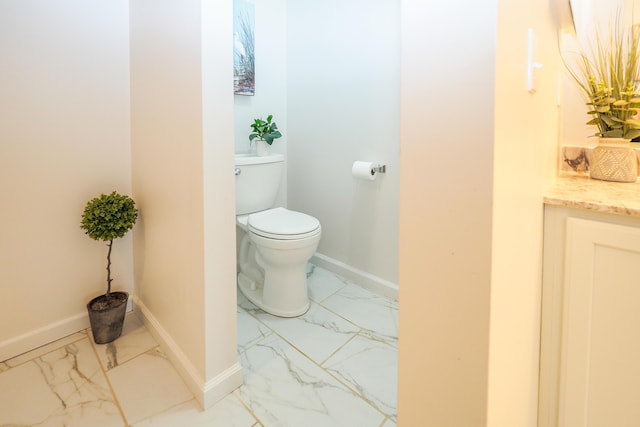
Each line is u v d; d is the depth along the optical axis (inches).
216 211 48.3
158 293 63.6
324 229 96.4
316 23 89.2
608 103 43.1
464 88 21.5
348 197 88.9
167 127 53.9
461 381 24.4
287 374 57.4
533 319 33.3
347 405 51.2
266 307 76.7
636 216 28.7
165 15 51.0
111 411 49.5
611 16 47.0
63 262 65.0
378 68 77.6
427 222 24.5
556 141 47.2
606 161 44.5
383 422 48.3
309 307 78.5
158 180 58.8
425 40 22.9
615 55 45.4
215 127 46.5
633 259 29.8
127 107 68.7
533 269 32.2
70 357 60.5
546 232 34.7
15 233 59.3
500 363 25.0
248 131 92.5
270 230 70.1
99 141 66.2
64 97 61.6
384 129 78.6
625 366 31.0
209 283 48.9
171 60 50.6
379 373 57.7
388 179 79.7
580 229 32.1
